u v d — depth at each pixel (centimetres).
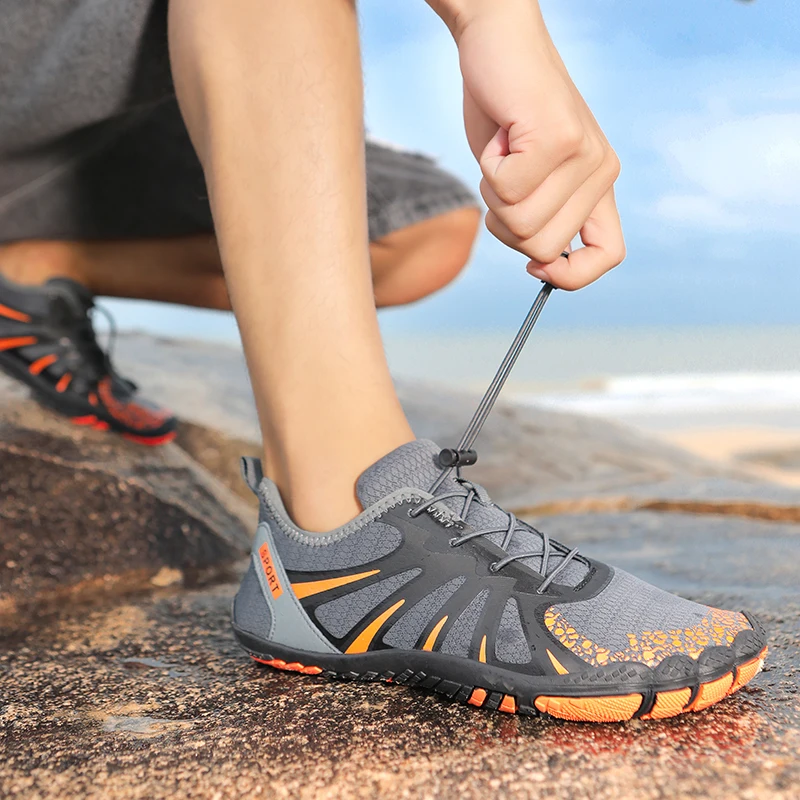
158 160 136
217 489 176
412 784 66
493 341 3012
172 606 125
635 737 72
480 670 78
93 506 144
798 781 64
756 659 77
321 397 87
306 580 89
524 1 74
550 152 72
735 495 201
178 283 156
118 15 115
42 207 140
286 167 86
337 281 87
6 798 66
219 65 87
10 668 97
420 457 87
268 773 69
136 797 66
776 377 1788
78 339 154
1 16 119
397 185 156
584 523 188
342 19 88
